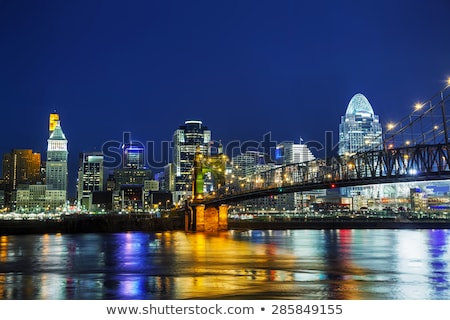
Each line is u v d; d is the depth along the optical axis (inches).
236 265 3516.2
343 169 5334.6
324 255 4232.3
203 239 6737.2
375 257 4047.7
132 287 2603.3
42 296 2377.0
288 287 2561.5
